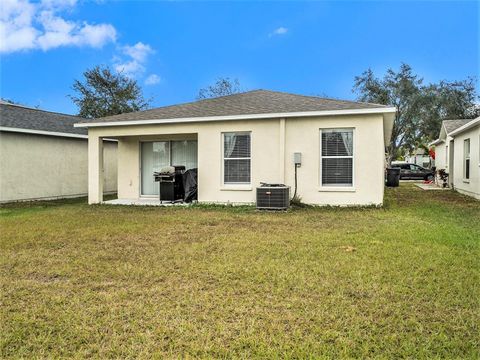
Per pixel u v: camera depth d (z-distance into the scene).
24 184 13.80
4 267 4.77
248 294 3.72
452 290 3.72
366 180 10.09
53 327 3.07
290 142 10.69
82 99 33.38
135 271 4.51
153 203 12.00
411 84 32.25
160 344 2.79
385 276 4.17
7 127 12.98
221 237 6.42
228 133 11.27
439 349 2.65
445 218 8.30
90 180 12.54
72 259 5.12
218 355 2.63
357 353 2.62
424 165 37.81
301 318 3.16
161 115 11.95
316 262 4.75
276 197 9.81
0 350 2.72
